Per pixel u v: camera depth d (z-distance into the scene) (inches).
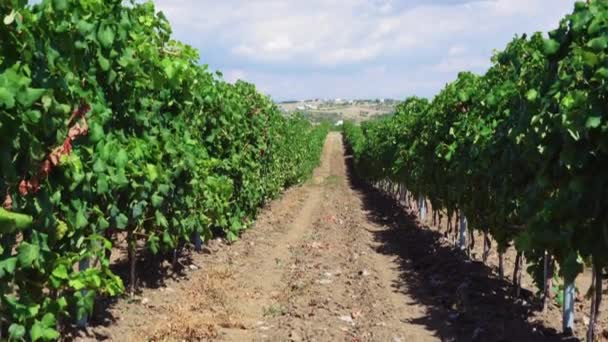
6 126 149.4
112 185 231.5
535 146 216.1
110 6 231.6
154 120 295.1
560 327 278.8
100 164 215.9
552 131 196.2
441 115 488.1
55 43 185.8
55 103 160.2
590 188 182.2
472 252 470.0
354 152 1697.8
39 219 173.9
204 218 368.8
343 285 368.5
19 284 174.6
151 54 264.5
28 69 160.1
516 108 302.8
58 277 183.5
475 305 316.5
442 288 361.4
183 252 429.4
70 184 188.7
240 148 505.4
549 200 196.5
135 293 308.7
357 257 458.3
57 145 170.7
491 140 322.0
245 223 547.8
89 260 245.4
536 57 286.8
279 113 824.9
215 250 460.4
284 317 299.3
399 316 305.3
